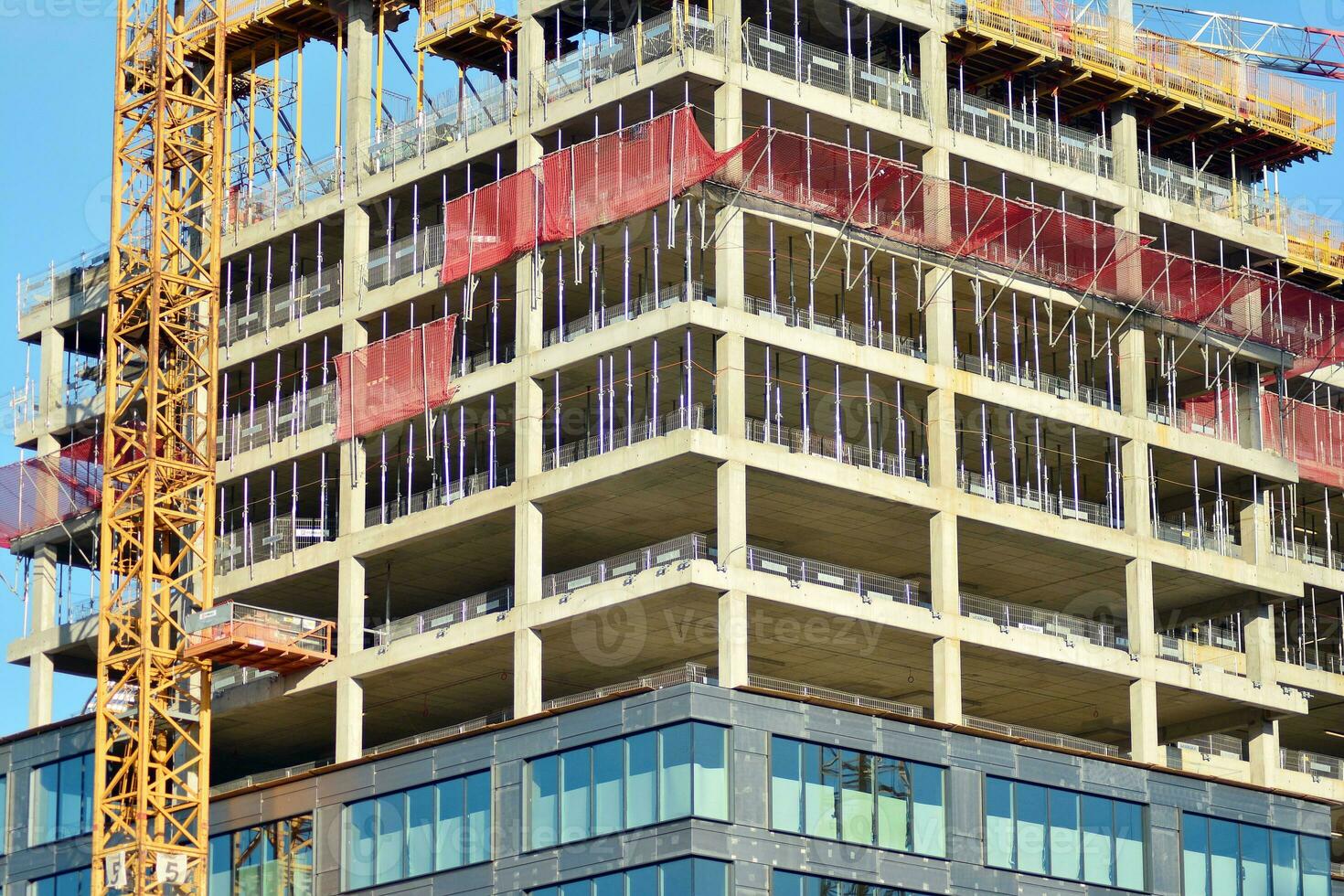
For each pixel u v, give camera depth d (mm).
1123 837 98500
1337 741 124062
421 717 109188
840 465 96000
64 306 120938
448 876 94000
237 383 115562
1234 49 128250
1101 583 108125
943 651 97125
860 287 105375
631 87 98438
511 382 99688
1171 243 114125
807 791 90000
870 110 100875
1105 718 110000
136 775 104250
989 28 105375
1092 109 112438
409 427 104562
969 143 103812
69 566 120062
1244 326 112188
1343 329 116938
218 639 102500
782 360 98375
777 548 103562
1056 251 104500
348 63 113125
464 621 98688
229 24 117812
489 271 102500
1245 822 102375
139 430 110875
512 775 93000
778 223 97688
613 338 96312
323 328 108250
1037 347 104625
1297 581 110562
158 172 109938
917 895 91688
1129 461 106438
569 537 102562
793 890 88625
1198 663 106375
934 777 93688
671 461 93000
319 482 111375
